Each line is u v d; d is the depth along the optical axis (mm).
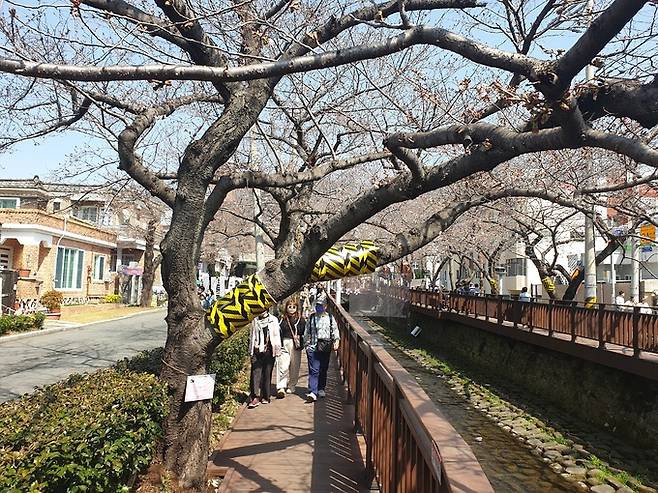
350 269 5383
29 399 4469
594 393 11609
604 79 3574
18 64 3092
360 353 6926
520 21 5234
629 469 8984
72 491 3137
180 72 3252
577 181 7703
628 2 2738
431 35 3746
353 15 5316
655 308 10031
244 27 5285
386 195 4699
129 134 5586
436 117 7539
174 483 4820
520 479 8758
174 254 5062
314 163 8727
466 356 20016
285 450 6211
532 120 3734
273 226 15117
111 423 3717
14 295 22984
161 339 19312
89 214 35156
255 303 5035
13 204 28906
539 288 37188
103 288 36594
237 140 5105
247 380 10422
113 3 4930
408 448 3283
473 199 6059
